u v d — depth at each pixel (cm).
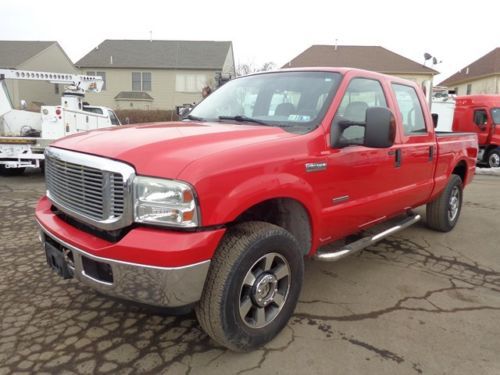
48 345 280
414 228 573
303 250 322
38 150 931
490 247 504
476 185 995
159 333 298
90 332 297
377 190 379
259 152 267
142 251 226
